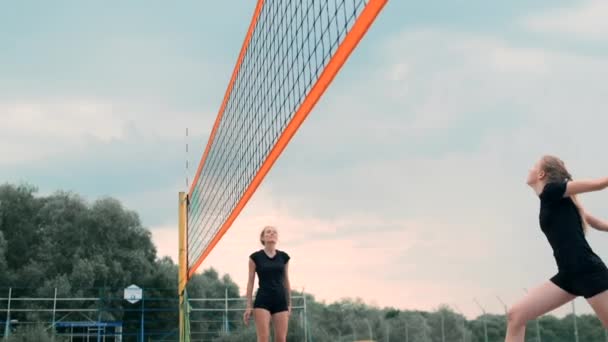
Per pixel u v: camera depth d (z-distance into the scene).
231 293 41.59
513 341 3.49
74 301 35.16
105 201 40.75
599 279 3.26
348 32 4.76
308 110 5.80
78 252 38.16
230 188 9.64
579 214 3.43
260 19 7.90
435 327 32.09
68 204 40.22
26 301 34.81
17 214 39.25
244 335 31.38
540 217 3.49
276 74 7.08
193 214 13.02
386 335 35.94
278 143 6.93
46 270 37.12
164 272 38.44
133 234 40.81
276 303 6.16
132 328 36.31
